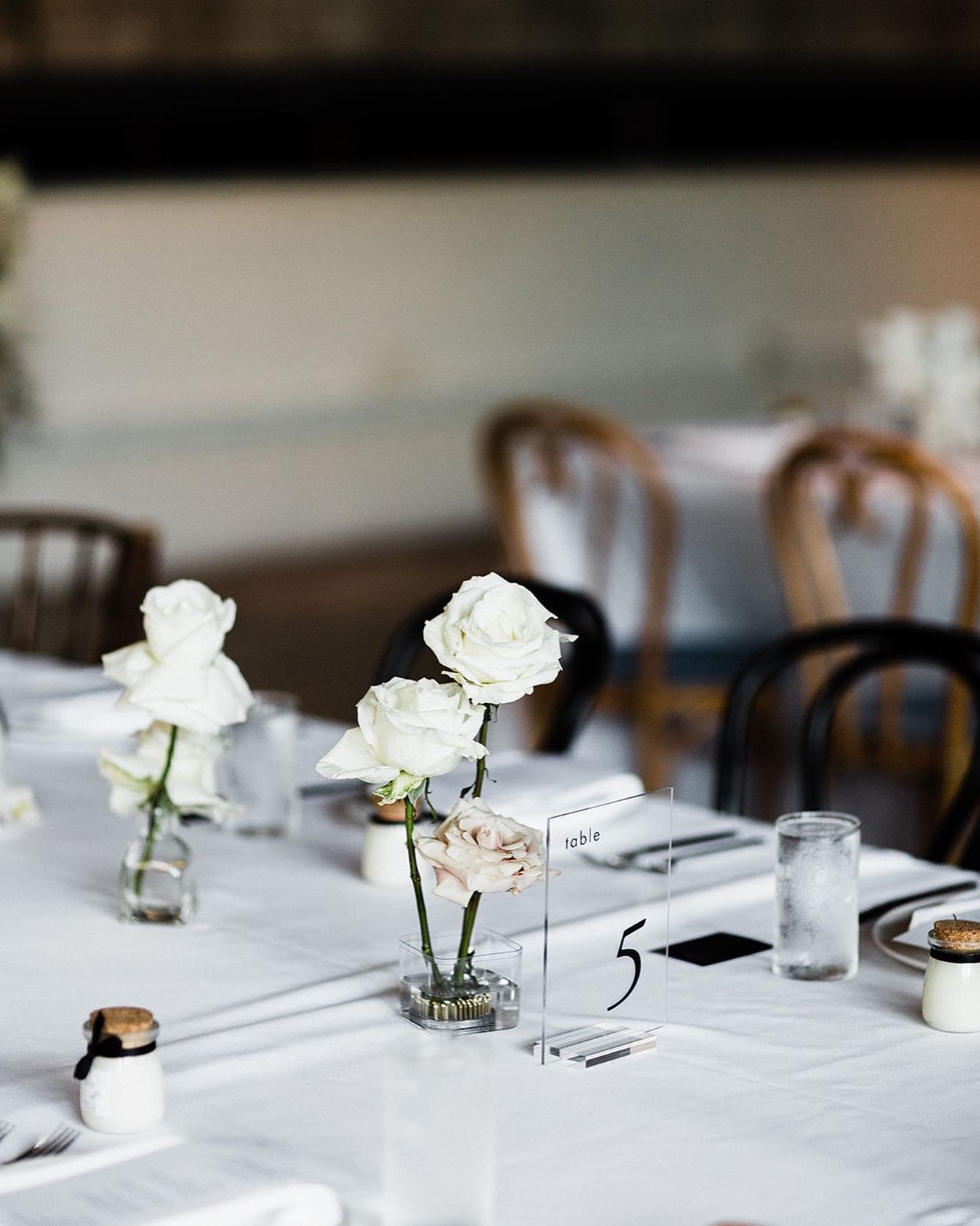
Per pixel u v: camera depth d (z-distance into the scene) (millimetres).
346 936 1594
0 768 1962
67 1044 1345
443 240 8531
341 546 8164
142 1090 1171
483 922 1587
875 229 10031
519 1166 1133
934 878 1775
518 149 8891
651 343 9320
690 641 4492
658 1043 1339
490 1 8688
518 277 8797
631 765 4457
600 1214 1069
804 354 9852
